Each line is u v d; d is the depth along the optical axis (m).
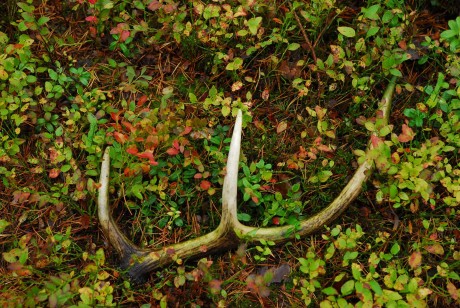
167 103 0.92
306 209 0.88
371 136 0.82
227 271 0.84
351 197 0.84
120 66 0.95
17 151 0.86
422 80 0.95
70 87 0.95
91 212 0.87
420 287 0.76
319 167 0.89
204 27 0.94
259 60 0.97
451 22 0.82
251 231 0.81
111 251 0.84
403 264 0.83
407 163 0.81
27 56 0.89
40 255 0.80
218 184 0.89
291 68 0.95
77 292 0.76
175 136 0.87
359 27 0.93
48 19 0.90
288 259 0.85
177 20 0.93
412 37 0.94
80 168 0.90
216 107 0.94
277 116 0.94
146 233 0.87
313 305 0.81
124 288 0.81
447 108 0.86
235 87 0.88
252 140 0.91
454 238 0.84
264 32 0.97
